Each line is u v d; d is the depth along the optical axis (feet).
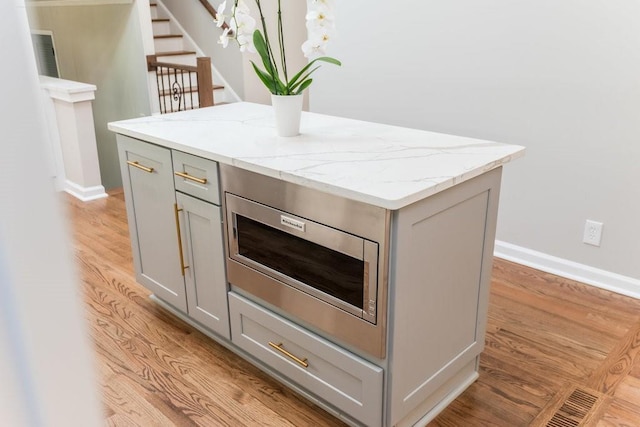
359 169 5.84
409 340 5.78
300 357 6.61
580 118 9.00
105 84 19.42
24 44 0.73
